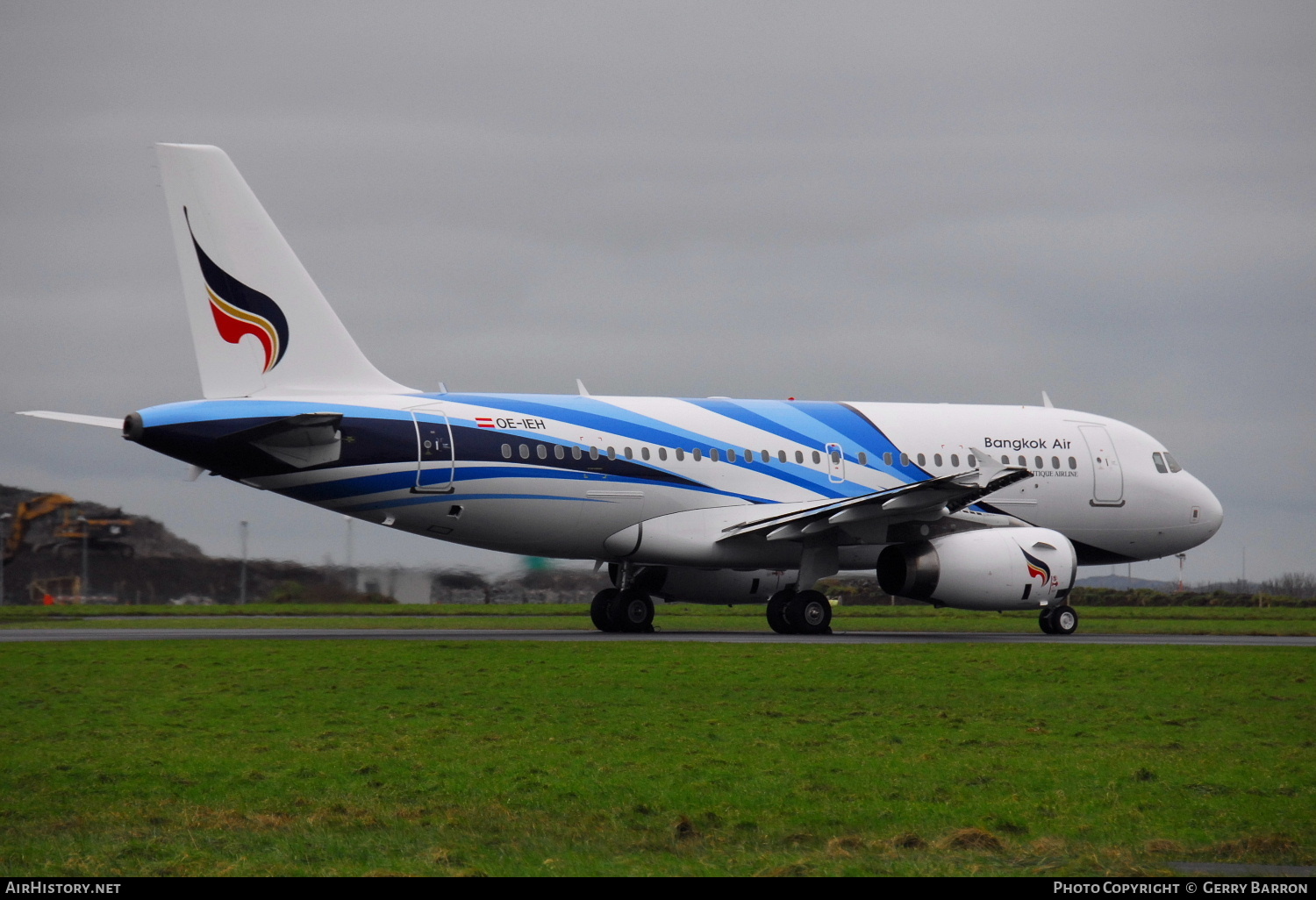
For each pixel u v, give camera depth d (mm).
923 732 14914
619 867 9234
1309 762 13242
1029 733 14953
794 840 10117
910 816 10836
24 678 19516
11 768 12422
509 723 15344
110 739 14125
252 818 10523
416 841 9922
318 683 18938
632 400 31562
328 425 27281
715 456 31406
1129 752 13758
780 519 30047
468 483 28891
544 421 29938
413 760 12930
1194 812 11102
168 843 9812
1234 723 15938
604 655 23375
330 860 9375
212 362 28094
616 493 30297
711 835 10203
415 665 21438
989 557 30922
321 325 28969
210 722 15297
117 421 27109
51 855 9484
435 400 29328
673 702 17312
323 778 12055
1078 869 9344
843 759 13180
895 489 29000
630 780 12031
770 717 16047
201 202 28078
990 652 25094
